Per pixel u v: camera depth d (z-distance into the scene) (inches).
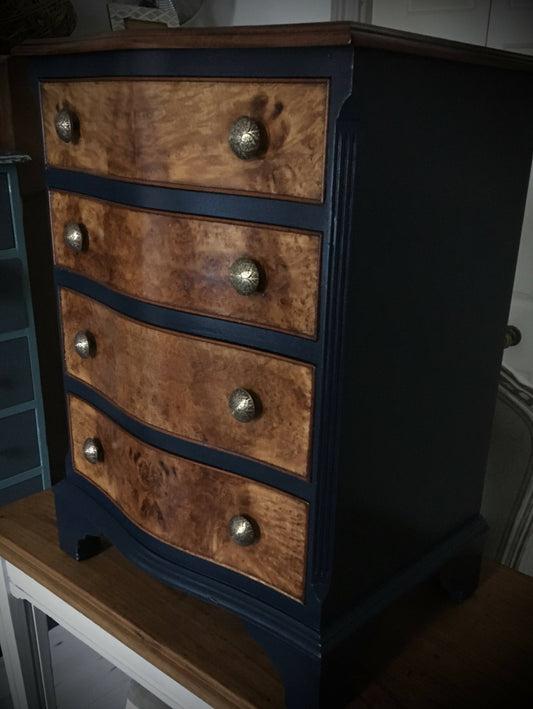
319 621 29.9
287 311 27.1
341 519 29.0
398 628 36.3
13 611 45.6
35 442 58.3
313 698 30.0
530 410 44.6
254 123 25.0
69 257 36.4
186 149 27.7
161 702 44.6
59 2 53.8
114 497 37.4
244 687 32.2
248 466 30.6
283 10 58.1
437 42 25.1
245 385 29.4
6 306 53.2
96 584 38.6
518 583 41.1
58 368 65.1
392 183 26.0
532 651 35.4
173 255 29.6
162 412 32.5
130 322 32.4
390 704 31.8
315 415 27.5
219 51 25.5
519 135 32.9
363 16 53.3
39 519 44.9
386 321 28.0
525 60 30.4
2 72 54.9
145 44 26.7
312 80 23.6
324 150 24.1
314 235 25.3
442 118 27.6
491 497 46.7
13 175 51.3
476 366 35.3
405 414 31.0
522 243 46.0
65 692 55.1
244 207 27.0
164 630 35.4
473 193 30.9
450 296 31.5
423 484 34.0
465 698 32.3
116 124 30.0
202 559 33.4
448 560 36.4
